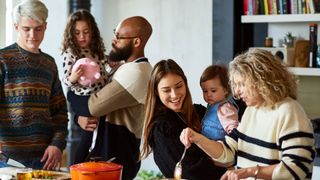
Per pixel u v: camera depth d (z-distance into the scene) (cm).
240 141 257
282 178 230
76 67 336
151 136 272
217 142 259
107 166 249
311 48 453
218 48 489
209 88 297
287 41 471
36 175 281
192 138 252
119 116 339
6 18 561
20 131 326
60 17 579
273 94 240
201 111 310
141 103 334
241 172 236
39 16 323
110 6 561
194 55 522
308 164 234
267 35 491
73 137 524
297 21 458
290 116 238
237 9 483
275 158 244
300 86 484
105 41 566
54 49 585
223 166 268
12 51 327
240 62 246
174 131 266
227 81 297
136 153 346
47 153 329
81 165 251
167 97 270
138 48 342
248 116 256
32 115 328
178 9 528
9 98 325
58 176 283
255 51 248
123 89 327
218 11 487
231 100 300
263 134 247
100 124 341
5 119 327
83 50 355
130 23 341
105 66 366
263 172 235
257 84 240
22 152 328
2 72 323
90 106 331
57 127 345
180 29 528
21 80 326
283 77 243
